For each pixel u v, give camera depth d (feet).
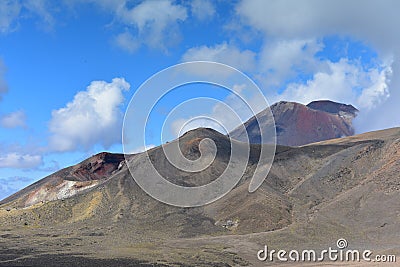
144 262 153.38
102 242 203.10
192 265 149.48
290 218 238.48
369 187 247.50
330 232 205.46
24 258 160.04
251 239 200.23
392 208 219.82
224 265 152.76
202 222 241.96
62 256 164.86
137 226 243.60
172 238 217.77
